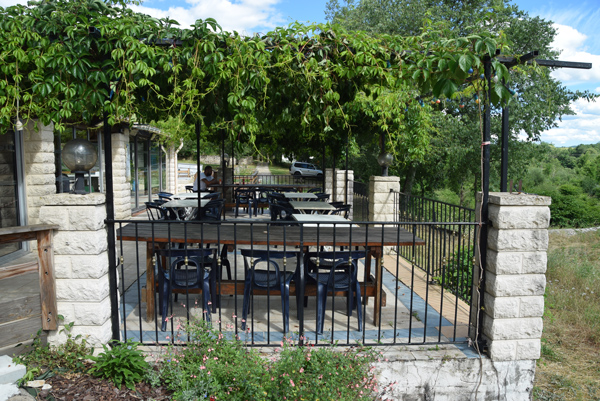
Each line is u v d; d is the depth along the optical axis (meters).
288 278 3.82
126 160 10.84
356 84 3.68
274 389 2.77
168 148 15.59
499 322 3.32
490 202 3.36
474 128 16.95
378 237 4.10
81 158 3.06
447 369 3.31
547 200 3.26
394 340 3.47
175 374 2.95
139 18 3.06
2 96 2.90
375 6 18.72
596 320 5.61
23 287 5.23
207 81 3.30
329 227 4.81
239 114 3.23
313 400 2.67
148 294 3.96
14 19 2.78
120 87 3.01
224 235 4.07
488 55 3.18
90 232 3.08
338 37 3.26
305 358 2.99
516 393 3.41
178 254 3.58
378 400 3.12
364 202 8.49
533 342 3.37
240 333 3.66
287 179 20.84
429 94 4.84
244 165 23.55
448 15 17.72
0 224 6.40
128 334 3.63
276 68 3.33
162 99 3.46
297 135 8.78
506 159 3.47
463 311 4.45
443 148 17.03
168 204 6.29
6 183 6.56
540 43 15.81
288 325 3.75
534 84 14.96
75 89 2.92
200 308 4.34
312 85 3.50
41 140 6.91
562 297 6.48
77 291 3.12
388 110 6.10
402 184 23.77
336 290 3.79
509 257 3.28
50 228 3.02
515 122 15.66
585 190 31.69
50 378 2.95
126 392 2.87
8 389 2.70
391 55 3.33
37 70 2.85
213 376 2.87
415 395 3.29
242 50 3.04
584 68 3.28
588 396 3.94
